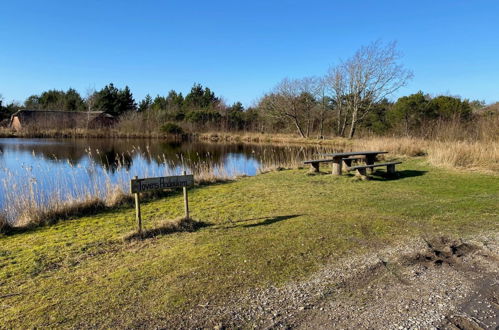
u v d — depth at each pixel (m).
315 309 3.33
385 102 35.81
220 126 44.91
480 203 7.17
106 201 8.10
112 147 28.41
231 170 13.42
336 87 36.78
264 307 3.36
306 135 39.34
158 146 30.50
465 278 3.94
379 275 4.02
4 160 18.62
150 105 63.84
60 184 10.69
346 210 6.89
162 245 5.10
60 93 64.38
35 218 6.73
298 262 4.36
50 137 37.72
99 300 3.52
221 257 4.52
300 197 8.32
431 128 20.08
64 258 4.77
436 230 5.56
